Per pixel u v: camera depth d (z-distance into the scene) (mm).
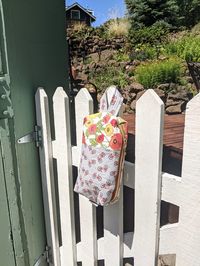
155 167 980
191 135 863
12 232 1377
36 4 1465
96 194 1058
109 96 1081
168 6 10727
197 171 873
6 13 1156
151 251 1067
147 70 5082
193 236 930
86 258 1362
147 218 1053
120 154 1005
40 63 1523
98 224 1616
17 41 1250
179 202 946
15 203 1330
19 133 1281
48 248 1563
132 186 1083
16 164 1290
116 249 1197
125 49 8672
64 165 1334
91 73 6891
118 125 993
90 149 1050
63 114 1271
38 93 1353
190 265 962
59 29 1892
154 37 9102
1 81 1190
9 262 1435
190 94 3977
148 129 971
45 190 1469
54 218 1479
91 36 9016
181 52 6742
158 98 928
